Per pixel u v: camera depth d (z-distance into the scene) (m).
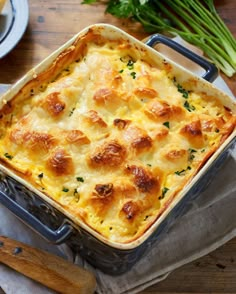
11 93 0.86
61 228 0.78
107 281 0.88
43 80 0.89
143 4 1.06
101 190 0.80
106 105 0.87
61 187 0.82
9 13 1.09
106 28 0.92
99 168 0.82
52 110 0.86
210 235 0.93
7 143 0.85
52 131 0.85
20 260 0.85
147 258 0.90
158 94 0.89
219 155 0.85
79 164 0.83
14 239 0.90
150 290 0.90
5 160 0.82
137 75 0.90
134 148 0.83
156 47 1.07
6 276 0.86
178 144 0.85
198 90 0.90
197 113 0.88
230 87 1.08
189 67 1.06
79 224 0.76
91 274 0.85
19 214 0.78
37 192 0.79
